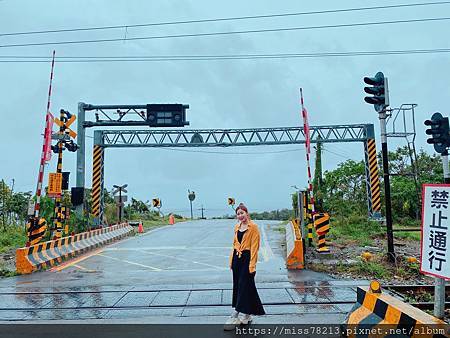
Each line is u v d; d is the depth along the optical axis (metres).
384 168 11.81
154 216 41.97
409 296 7.99
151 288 9.17
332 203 27.36
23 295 8.81
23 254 11.70
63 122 15.08
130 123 23.67
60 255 13.78
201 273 11.09
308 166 13.41
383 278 9.90
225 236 21.55
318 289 8.70
